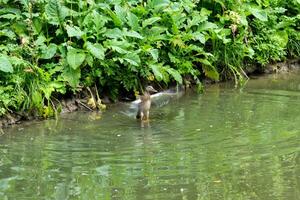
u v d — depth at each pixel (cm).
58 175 913
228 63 1719
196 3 1747
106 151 1030
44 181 889
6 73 1257
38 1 1414
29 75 1291
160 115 1291
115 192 841
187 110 1332
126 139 1104
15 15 1376
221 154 1002
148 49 1445
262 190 842
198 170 925
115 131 1164
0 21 1393
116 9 1478
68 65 1346
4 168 948
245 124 1195
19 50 1322
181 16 1587
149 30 1509
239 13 1767
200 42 1666
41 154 1020
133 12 1541
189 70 1565
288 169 924
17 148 1059
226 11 1742
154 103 1410
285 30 1942
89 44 1353
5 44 1348
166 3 1584
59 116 1299
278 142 1066
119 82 1453
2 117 1223
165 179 888
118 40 1437
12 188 862
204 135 1119
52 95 1331
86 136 1132
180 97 1483
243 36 1750
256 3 1912
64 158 995
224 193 833
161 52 1558
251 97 1467
